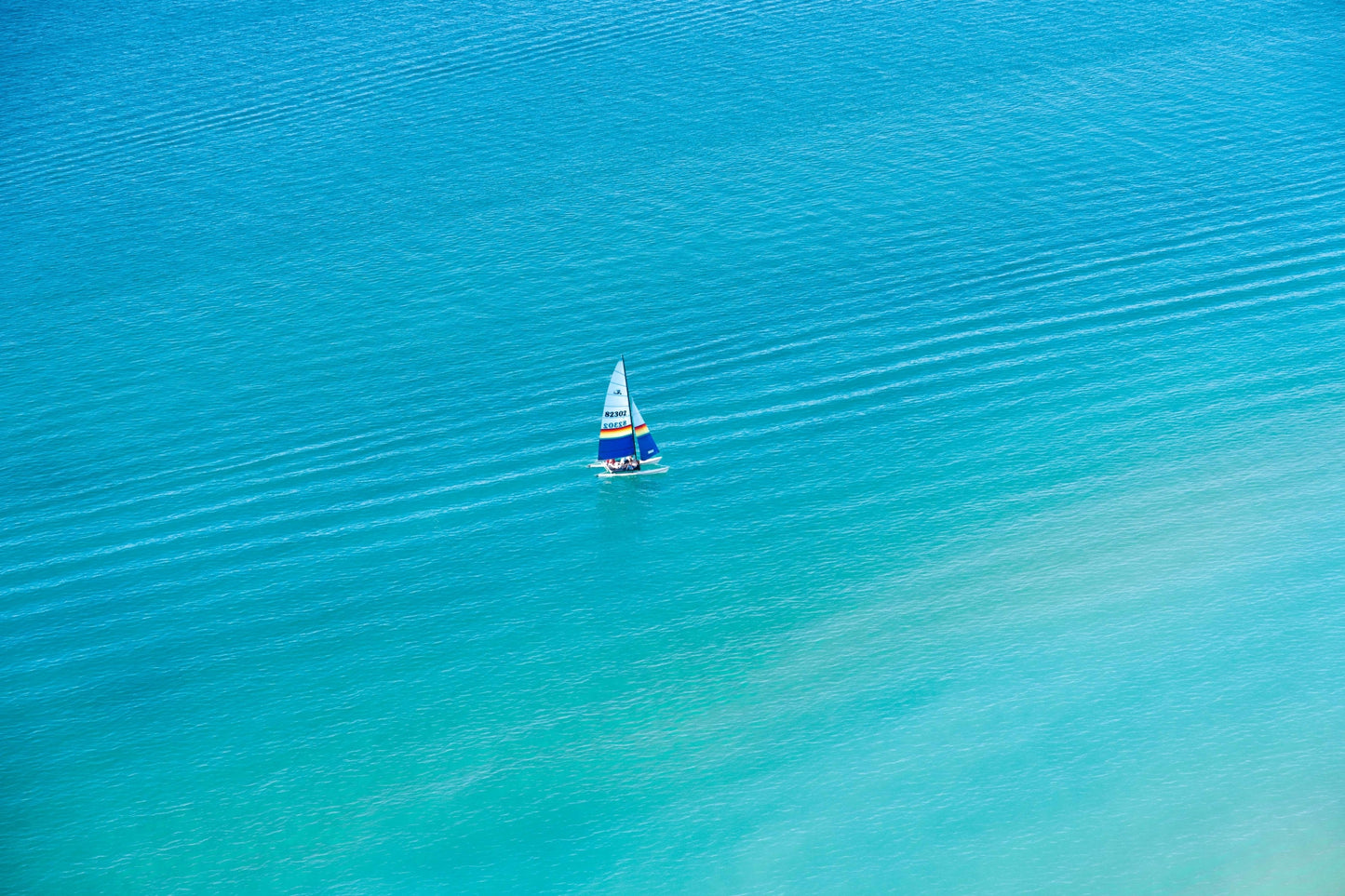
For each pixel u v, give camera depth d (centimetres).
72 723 8812
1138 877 7550
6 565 10006
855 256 12812
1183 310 11969
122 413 11406
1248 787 8000
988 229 13075
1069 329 11856
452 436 11038
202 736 8725
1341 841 7644
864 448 10800
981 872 7669
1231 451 10531
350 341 12100
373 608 9606
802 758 8425
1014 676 8856
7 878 7875
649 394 11388
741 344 11862
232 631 9456
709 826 8050
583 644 9306
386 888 7788
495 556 10000
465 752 8588
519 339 12031
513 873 7850
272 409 11394
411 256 13125
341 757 8569
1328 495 10050
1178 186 13500
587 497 10462
